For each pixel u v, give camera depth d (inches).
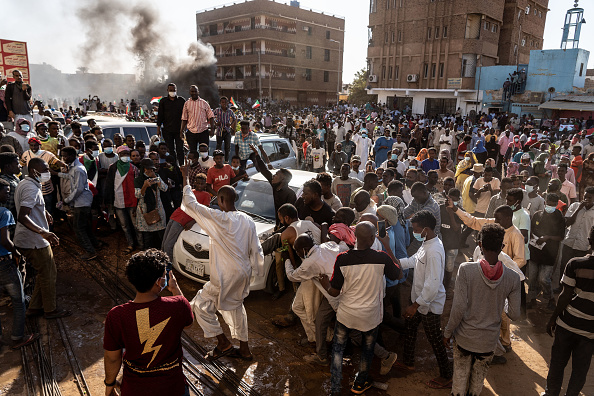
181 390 102.6
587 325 130.9
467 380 139.1
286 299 229.1
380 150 488.4
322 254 155.3
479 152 466.6
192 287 234.7
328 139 721.0
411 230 224.4
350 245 159.5
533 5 1622.8
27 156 266.8
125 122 395.2
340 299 145.1
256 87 2103.8
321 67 2317.9
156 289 97.2
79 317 196.1
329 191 220.1
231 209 160.9
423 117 1373.0
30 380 152.3
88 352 169.9
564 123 1039.6
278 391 152.4
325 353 168.9
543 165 343.0
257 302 225.0
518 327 205.5
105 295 218.2
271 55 2086.6
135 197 262.5
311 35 2240.4
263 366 167.2
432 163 354.0
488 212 244.2
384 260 138.5
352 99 2149.4
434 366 172.4
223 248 154.3
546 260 211.5
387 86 1587.1
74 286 226.8
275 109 1840.6
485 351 130.7
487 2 1328.7
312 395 150.7
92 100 1094.4
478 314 129.3
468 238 349.7
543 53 1268.5
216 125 373.1
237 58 2162.9
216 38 2246.6
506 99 1311.5
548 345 190.1
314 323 173.8
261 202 259.3
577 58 1220.5
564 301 135.0
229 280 155.2
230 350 170.2
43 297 189.2
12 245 159.6
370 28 1616.6
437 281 145.7
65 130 410.3
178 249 232.2
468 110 1390.3
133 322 93.7
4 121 381.1
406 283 254.2
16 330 168.6
